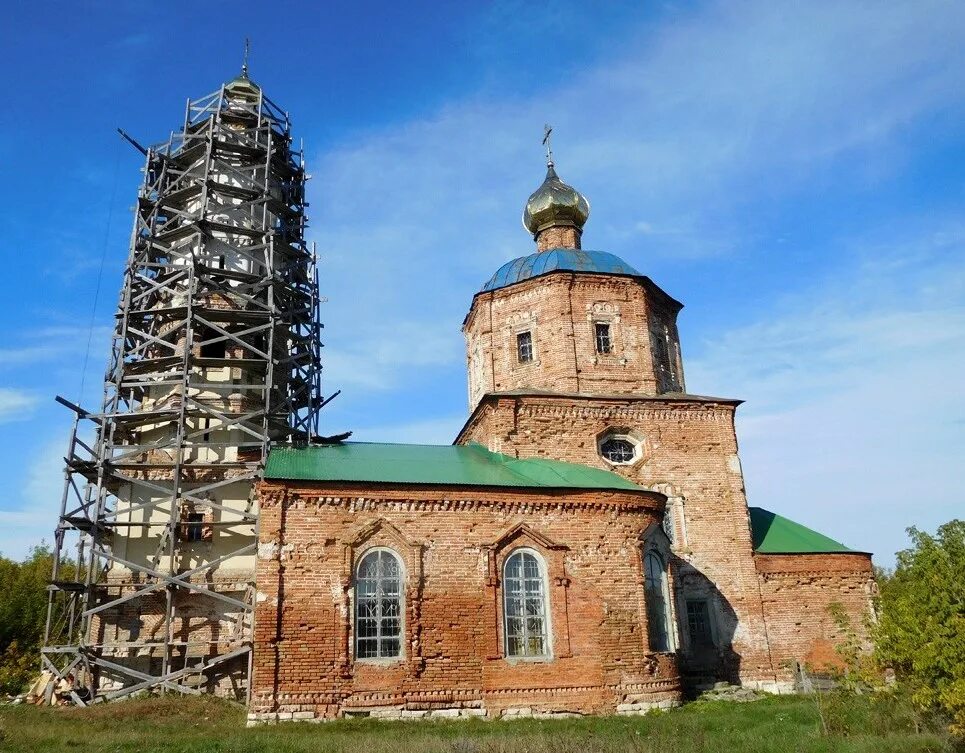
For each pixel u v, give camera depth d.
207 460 31.69
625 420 31.95
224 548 30.39
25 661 36.88
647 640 25.17
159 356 33.84
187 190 35.03
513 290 34.97
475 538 25.09
